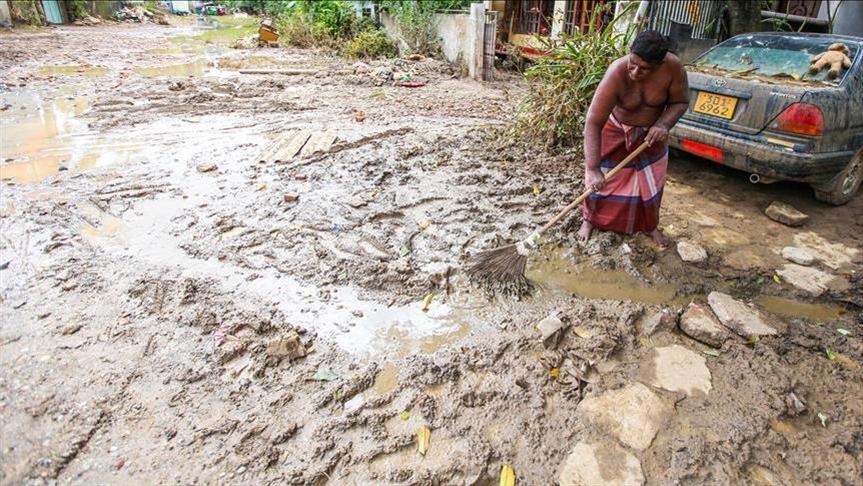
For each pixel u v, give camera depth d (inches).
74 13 774.5
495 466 84.4
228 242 144.2
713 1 309.4
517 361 106.4
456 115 291.6
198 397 93.7
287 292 125.2
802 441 90.7
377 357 106.3
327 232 152.3
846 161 164.9
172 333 108.8
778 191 192.7
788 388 100.9
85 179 182.2
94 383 94.9
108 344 104.7
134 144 221.8
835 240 159.2
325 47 561.0
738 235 161.0
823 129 153.9
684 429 92.0
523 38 462.3
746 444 88.9
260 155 211.9
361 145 228.8
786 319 124.4
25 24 657.0
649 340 115.5
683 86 128.5
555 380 102.2
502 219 164.7
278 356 103.8
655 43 115.3
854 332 120.5
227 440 85.7
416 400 95.9
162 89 329.4
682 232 161.2
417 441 88.0
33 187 174.2
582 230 156.6
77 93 311.4
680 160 223.0
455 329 115.9
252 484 78.9
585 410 95.3
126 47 540.7
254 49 559.2
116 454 82.2
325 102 313.4
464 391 98.1
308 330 112.8
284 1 817.5
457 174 197.9
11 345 102.8
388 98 331.3
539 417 93.5
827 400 100.0
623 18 282.0
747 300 132.0
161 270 130.2
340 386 97.7
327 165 202.1
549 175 199.2
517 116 239.6
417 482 80.6
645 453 87.4
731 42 202.7
